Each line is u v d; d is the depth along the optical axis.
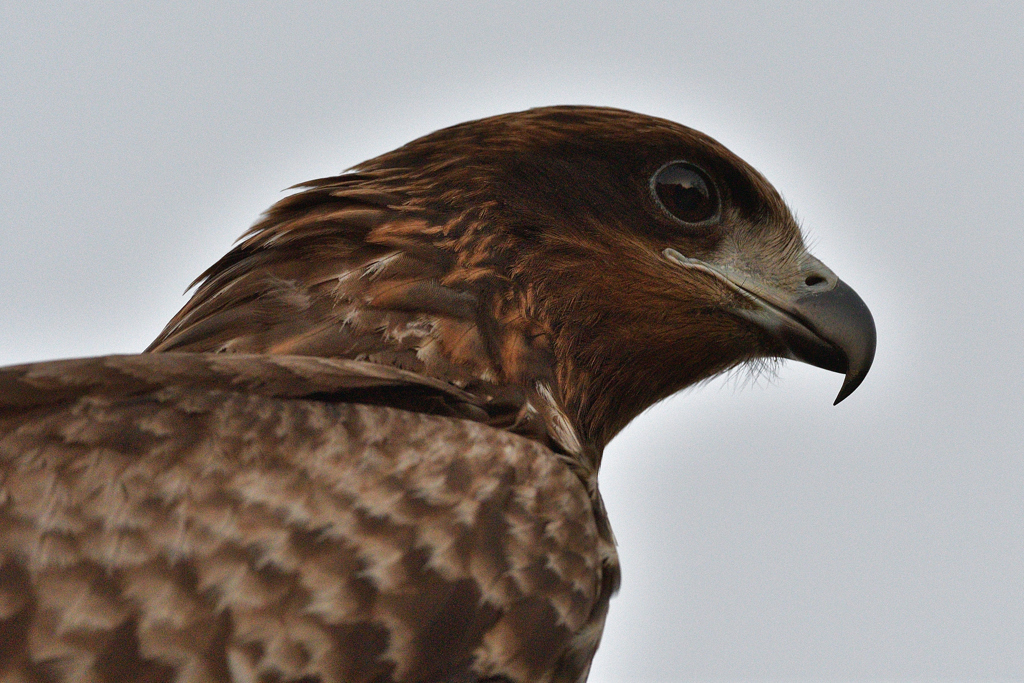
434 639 6.34
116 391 6.27
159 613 5.79
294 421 6.45
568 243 8.79
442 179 8.63
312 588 6.11
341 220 8.23
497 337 8.12
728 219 9.52
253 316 7.76
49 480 5.86
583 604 6.90
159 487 5.99
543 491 6.96
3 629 5.56
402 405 7.06
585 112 9.14
